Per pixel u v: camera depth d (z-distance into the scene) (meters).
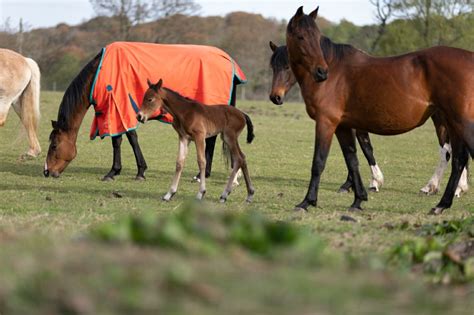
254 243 5.85
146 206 11.95
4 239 6.02
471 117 10.87
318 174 11.78
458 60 10.86
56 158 15.98
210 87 16.19
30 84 18.80
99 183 15.44
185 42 83.81
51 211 11.21
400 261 7.22
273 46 13.79
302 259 5.49
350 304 4.44
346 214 11.35
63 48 79.56
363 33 79.62
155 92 12.40
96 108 15.92
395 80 11.14
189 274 4.62
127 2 81.00
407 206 13.27
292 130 31.72
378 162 21.38
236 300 4.33
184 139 12.86
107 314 4.10
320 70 11.23
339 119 11.66
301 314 4.20
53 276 4.46
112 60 15.76
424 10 65.25
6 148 21.84
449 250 7.42
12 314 4.17
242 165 12.98
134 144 16.20
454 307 4.81
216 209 11.76
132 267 4.69
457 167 11.59
